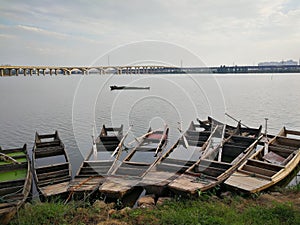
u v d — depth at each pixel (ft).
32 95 146.41
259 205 22.52
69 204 23.81
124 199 27.35
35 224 19.07
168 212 20.62
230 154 42.32
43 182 28.19
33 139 56.95
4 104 110.93
